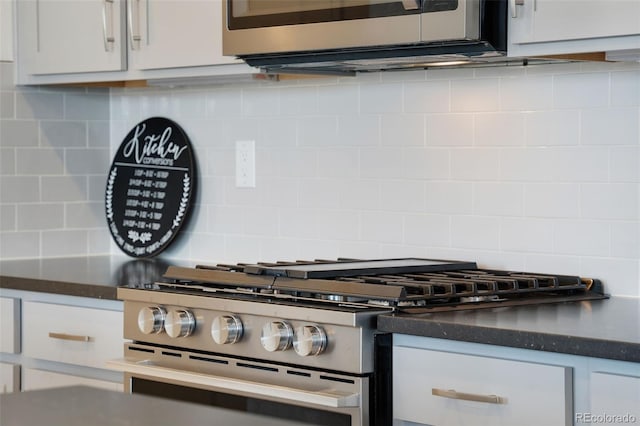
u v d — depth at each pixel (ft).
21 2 11.24
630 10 6.88
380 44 7.79
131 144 11.92
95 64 10.51
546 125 8.68
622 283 8.29
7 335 10.00
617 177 8.29
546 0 7.29
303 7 8.26
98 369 9.29
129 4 10.14
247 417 3.89
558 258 8.66
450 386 6.67
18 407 4.08
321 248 10.33
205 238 11.39
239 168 11.01
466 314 7.06
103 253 12.19
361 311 7.00
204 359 7.93
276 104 10.66
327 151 10.23
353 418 6.96
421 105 9.49
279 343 7.27
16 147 11.42
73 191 11.94
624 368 5.97
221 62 9.46
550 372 6.20
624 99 8.21
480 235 9.14
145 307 8.30
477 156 9.13
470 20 7.33
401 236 9.70
